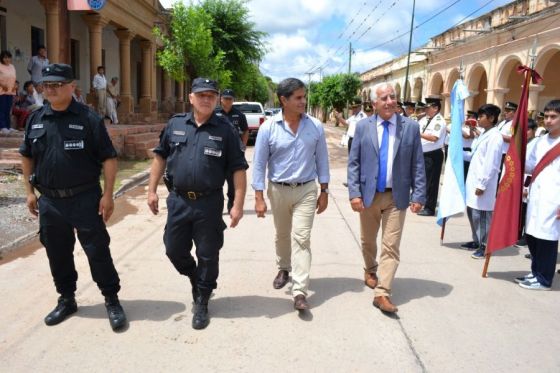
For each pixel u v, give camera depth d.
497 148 5.46
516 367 3.20
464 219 7.82
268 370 3.07
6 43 13.29
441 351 3.38
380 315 3.94
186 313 3.88
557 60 18.53
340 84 47.03
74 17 16.64
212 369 3.06
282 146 4.03
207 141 3.50
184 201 3.56
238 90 28.52
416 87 31.47
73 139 3.35
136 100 24.58
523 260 5.64
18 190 7.83
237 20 25.94
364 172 4.16
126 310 3.91
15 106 11.61
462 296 4.43
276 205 4.21
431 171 7.93
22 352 3.22
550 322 3.91
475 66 21.62
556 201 4.46
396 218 4.04
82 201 3.47
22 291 4.22
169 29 21.75
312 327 3.69
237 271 4.91
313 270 5.03
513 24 18.17
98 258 3.53
